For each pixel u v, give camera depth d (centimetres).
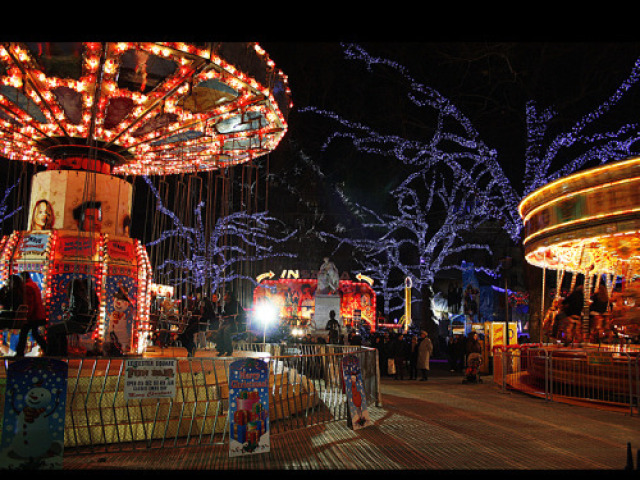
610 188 1199
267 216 3981
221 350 1255
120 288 1180
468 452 738
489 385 1783
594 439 844
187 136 1324
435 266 4088
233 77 959
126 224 1270
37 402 596
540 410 1159
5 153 1367
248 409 714
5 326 862
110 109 1102
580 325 1518
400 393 1511
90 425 733
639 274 1748
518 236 2862
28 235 1155
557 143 2819
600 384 1245
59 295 1119
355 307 3734
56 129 1170
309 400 1073
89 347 1127
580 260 1548
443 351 3941
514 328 2236
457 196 4144
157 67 949
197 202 3422
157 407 738
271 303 3553
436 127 3275
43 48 859
